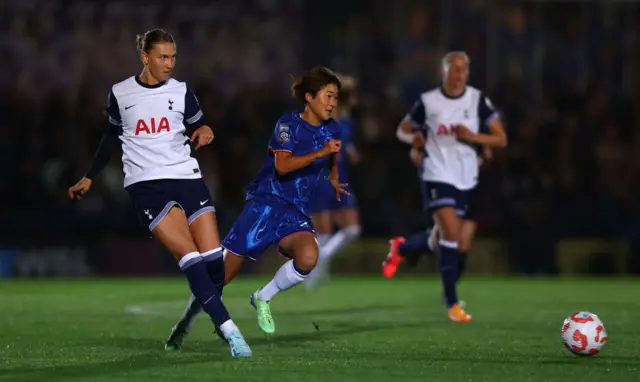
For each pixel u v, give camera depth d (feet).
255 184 72.74
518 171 193.67
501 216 188.85
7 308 108.68
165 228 62.75
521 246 182.60
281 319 93.97
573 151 197.77
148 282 162.40
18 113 200.34
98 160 66.90
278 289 71.20
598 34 213.25
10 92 203.72
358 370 56.34
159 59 63.46
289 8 216.13
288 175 70.90
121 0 212.43
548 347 69.00
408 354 64.34
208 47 214.48
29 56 209.56
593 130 201.57
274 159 69.82
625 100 210.38
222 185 195.11
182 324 66.69
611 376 54.03
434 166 97.45
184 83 65.31
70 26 211.61
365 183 195.31
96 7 212.23
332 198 139.54
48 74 209.36
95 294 132.57
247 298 123.65
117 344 71.56
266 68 214.90
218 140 198.18
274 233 71.20
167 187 63.41
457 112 97.55
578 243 181.47
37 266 178.60
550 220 189.57
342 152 136.87
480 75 211.82
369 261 183.83
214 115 199.93
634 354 64.59
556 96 205.16
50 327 86.28
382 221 191.31
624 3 213.05
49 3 211.20
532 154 196.54
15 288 146.30
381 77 213.66
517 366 58.23
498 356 63.36
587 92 205.98
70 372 55.42
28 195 191.01
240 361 60.18
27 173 192.44
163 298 124.77
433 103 97.91
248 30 215.72
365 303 116.98
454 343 71.87
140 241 180.75
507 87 206.39
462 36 213.66
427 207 97.66
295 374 54.65
